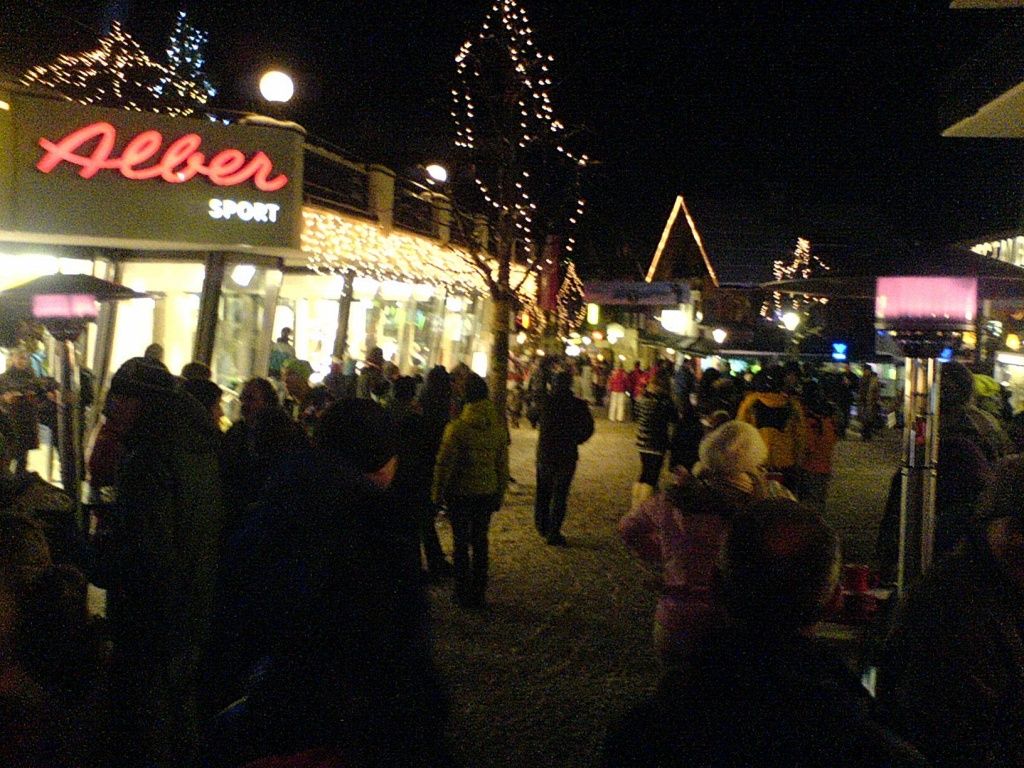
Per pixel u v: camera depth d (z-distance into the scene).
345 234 15.00
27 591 2.63
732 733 1.99
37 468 11.77
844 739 1.95
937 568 2.85
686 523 4.28
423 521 9.38
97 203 10.93
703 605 4.12
